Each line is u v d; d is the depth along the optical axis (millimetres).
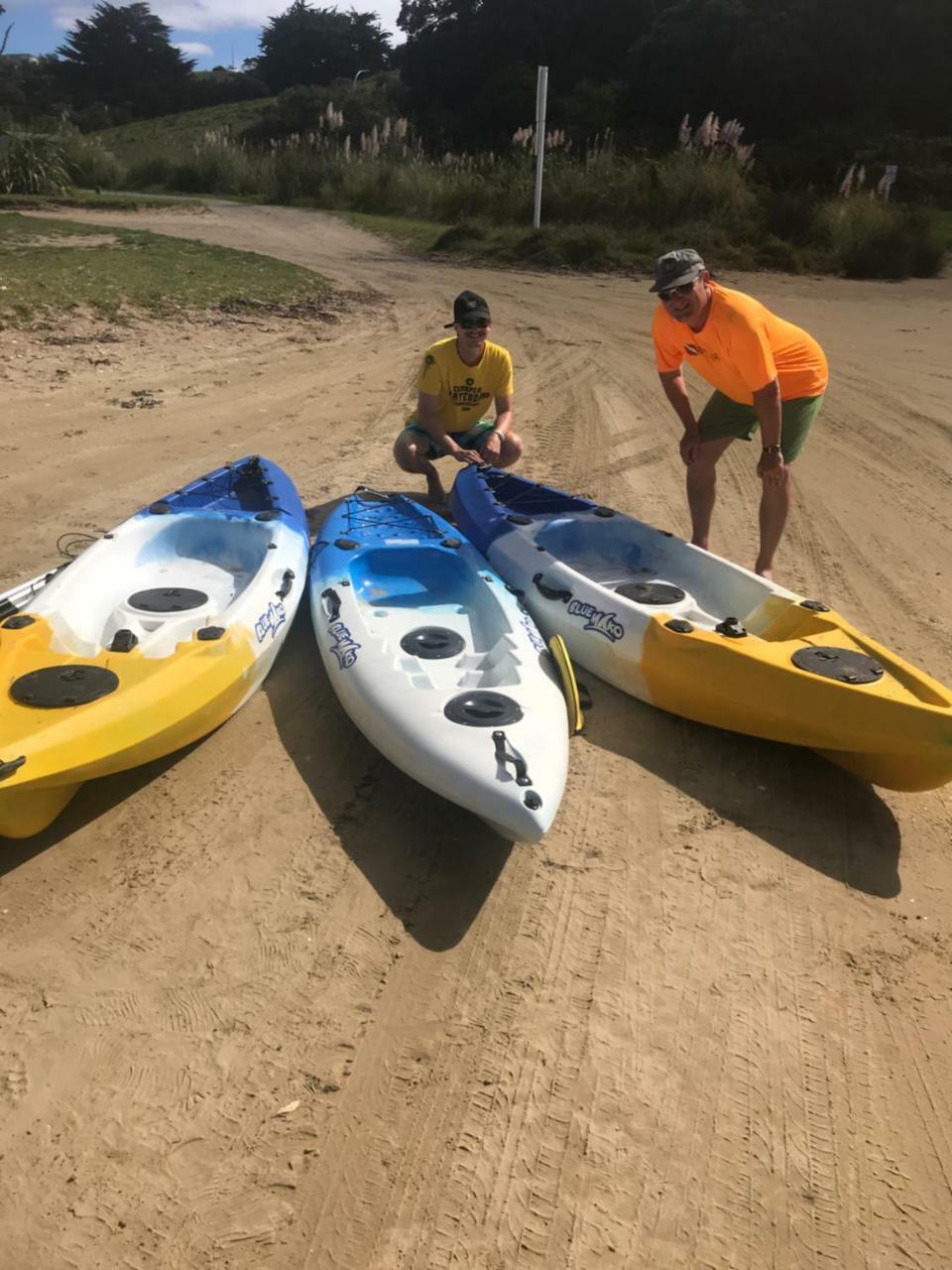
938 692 3934
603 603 4910
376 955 3217
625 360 12508
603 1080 2836
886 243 21750
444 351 6492
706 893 3582
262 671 4570
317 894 3463
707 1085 2840
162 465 7684
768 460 5242
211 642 4180
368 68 95688
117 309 12961
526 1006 3059
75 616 4625
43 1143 2582
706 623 4961
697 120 48594
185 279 15453
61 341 11312
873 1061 2949
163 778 4059
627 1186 2561
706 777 4266
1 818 3297
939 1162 2678
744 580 5125
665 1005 3092
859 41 45500
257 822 3820
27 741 3367
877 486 8305
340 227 26031
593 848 3787
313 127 55219
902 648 5422
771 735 4234
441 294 17094
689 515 7281
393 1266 2355
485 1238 2424
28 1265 2316
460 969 3182
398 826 3838
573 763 4316
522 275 19906
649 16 54969
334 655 4453
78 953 3160
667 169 24078
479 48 58312
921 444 9609
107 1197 2469
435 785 3623
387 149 34188
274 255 20250
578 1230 2453
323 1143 2621
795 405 5539
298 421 9148
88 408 9125
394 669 4156
